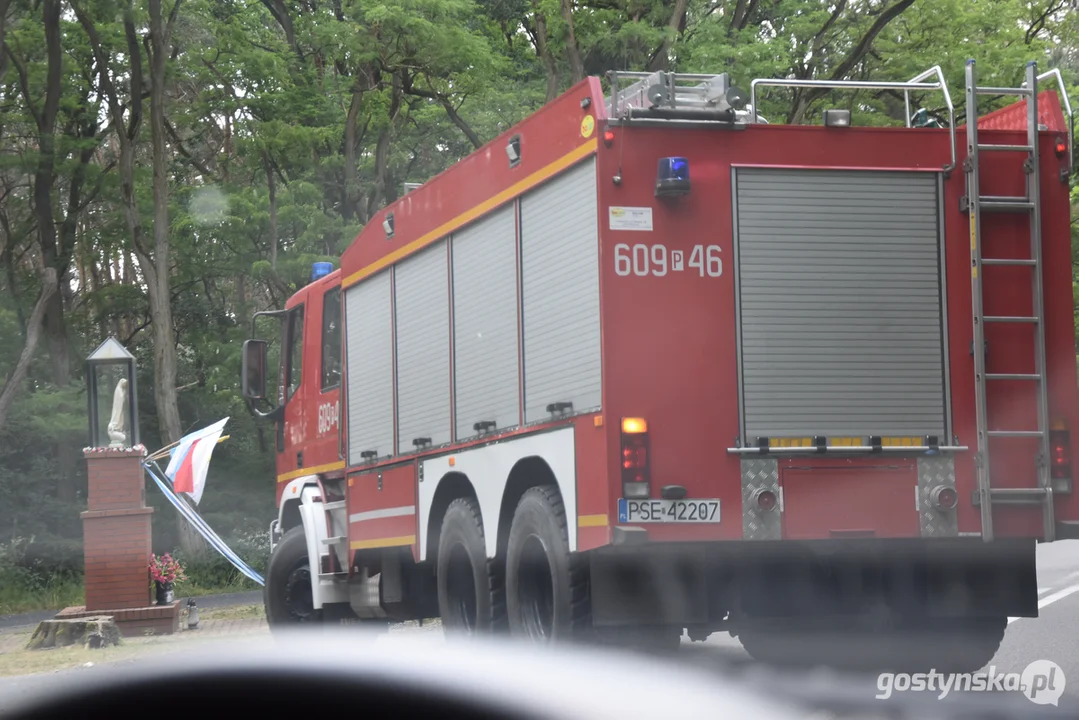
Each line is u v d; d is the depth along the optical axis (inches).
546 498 543.5
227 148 2336.4
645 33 1615.4
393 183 2241.6
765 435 504.1
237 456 2380.7
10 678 652.1
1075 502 520.4
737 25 1765.5
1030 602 544.7
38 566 2059.5
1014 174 535.5
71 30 2177.7
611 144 507.5
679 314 504.1
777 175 516.7
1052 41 1950.1
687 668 516.1
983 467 513.3
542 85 1930.4
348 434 789.9
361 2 1731.1
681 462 497.4
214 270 2255.2
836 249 518.3
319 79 2027.6
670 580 509.4
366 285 765.3
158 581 1152.8
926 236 526.3
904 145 528.7
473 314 621.0
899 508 510.9
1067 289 532.7
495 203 597.0
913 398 517.0
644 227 506.0
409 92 1945.1
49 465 2225.6
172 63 2050.9
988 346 524.4
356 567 790.5
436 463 661.9
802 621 563.8
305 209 2031.3
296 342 908.0
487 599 600.4
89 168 2196.1
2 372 2246.6
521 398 569.0
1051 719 462.0
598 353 504.4
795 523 501.7
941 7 1781.5
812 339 512.4
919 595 545.3
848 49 1827.0
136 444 1179.9
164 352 1993.1
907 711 480.4
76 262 2508.6
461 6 1742.1
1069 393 525.3
